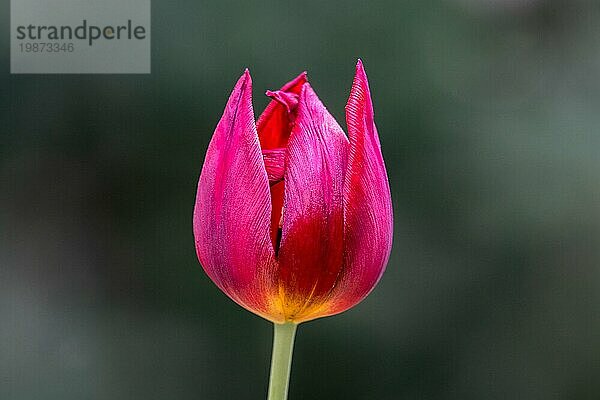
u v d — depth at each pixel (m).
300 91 0.55
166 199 1.32
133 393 1.31
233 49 1.29
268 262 0.52
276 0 1.30
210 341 1.31
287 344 0.53
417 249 1.31
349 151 0.53
